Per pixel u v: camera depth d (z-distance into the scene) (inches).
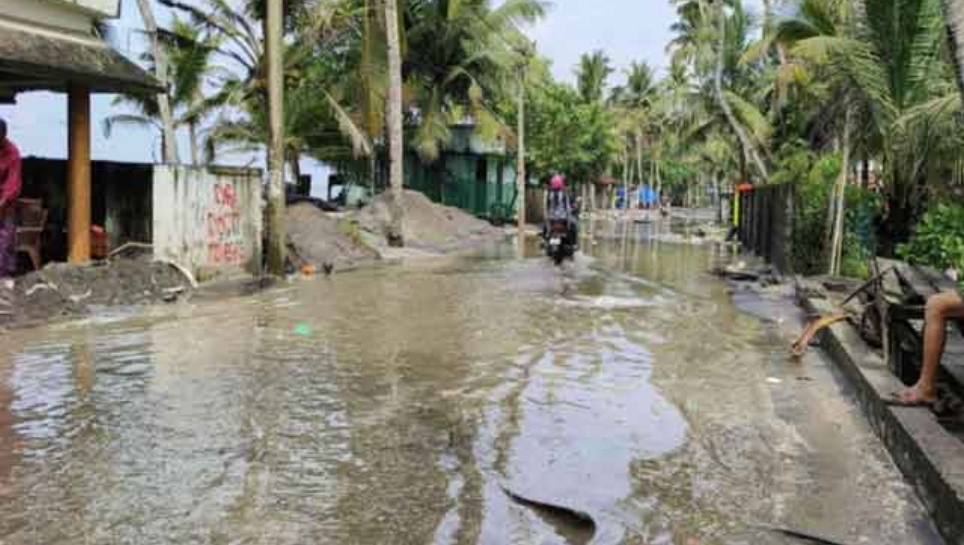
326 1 1031.6
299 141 1198.9
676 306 518.6
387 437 240.1
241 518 182.4
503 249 1014.4
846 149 612.7
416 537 174.7
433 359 345.1
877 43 539.2
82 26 536.7
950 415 240.2
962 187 569.6
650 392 299.3
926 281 327.0
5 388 287.7
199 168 565.9
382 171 1518.2
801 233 697.0
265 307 483.5
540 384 306.3
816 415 273.6
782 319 475.8
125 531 175.0
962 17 220.1
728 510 191.3
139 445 229.5
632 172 3361.2
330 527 178.5
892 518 188.1
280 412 263.3
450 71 1418.6
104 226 594.6
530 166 1861.5
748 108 1178.6
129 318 435.5
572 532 179.0
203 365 327.3
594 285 622.5
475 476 210.4
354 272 705.6
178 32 1037.2
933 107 483.2
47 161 593.6
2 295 411.8
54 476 205.6
